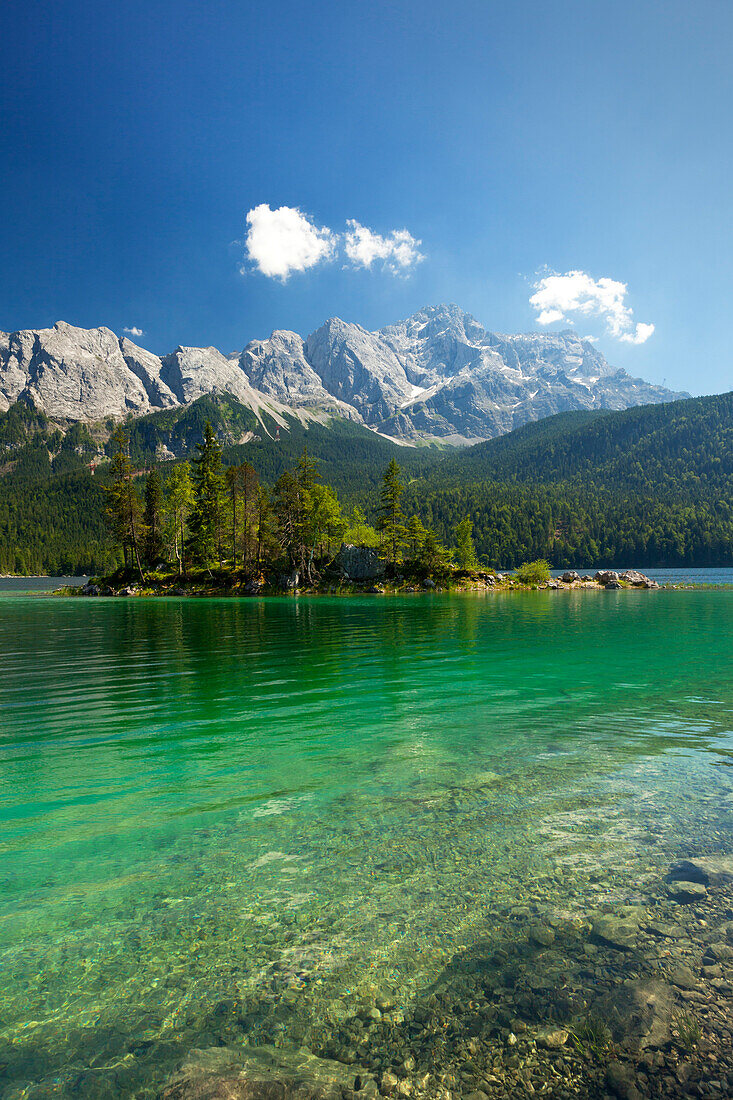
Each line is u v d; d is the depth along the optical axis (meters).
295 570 88.00
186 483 101.00
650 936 4.44
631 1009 3.76
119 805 7.27
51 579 182.12
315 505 92.44
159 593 86.81
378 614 43.22
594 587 89.75
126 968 4.24
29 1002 3.93
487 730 10.67
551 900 4.96
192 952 4.40
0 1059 3.47
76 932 4.65
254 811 7.01
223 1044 3.57
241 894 5.16
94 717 12.03
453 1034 3.63
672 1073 3.29
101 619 40.50
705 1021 3.65
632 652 21.38
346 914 4.84
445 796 7.38
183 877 5.48
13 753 9.54
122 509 92.81
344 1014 3.80
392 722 11.35
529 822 6.54
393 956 4.32
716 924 4.57
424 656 20.61
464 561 110.50
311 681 15.91
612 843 6.00
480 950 4.35
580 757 9.00
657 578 134.00
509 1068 3.37
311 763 8.84
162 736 10.52
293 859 5.77
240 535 99.75
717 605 50.81
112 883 5.38
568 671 17.28
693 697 13.55
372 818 6.72
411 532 91.56
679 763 8.64
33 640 26.97
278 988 4.04
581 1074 3.31
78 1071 3.36
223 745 9.88
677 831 6.27
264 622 36.53
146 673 17.50
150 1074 3.33
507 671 17.34
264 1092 3.19
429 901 4.99
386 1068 3.38
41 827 6.62
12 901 5.07
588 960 4.21
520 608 49.12
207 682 15.93
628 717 11.62
